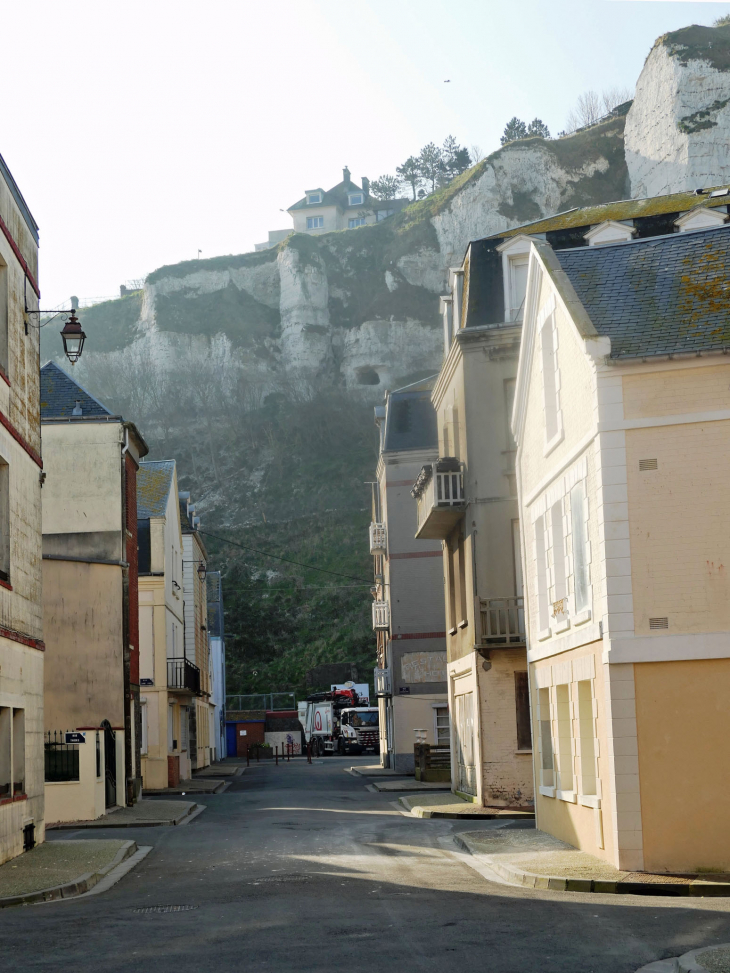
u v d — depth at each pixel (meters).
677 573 12.48
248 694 76.69
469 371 23.34
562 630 15.26
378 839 16.48
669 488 12.62
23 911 10.78
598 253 15.27
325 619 83.81
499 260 24.03
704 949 7.64
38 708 17.25
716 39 96.00
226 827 19.59
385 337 114.38
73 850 15.82
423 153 153.38
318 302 118.62
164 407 116.19
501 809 21.36
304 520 96.75
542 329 16.27
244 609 85.75
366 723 62.00
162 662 33.81
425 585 37.12
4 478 16.16
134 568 30.14
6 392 16.23
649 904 10.21
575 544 14.47
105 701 26.34
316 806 24.25
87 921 9.87
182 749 37.69
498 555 22.78
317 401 110.38
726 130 93.06
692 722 12.22
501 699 22.30
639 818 12.15
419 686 36.72
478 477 23.03
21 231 17.80
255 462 107.75
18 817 15.48
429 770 31.58
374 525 41.22
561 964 7.45
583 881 11.28
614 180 106.69
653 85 98.12
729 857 11.90
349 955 7.86
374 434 106.88
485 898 10.59
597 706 13.23
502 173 111.06
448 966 7.41
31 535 17.61
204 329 120.38
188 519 46.69
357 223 148.88
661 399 12.76
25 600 16.98
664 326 13.23
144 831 19.70
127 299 126.81
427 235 116.25
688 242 14.80
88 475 28.31
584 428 13.77
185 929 9.20
